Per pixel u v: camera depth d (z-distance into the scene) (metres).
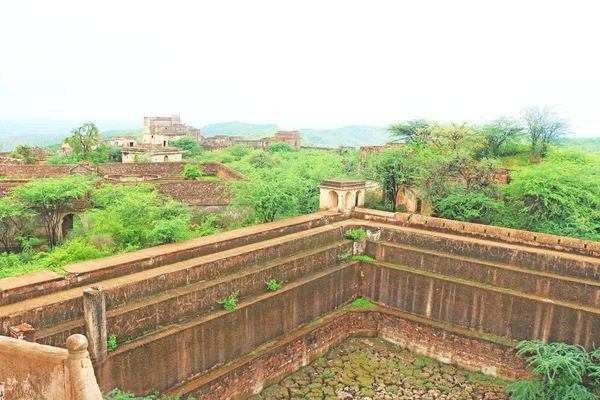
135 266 11.66
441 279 15.62
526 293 14.52
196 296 11.94
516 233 15.73
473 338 14.62
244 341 12.89
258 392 13.04
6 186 23.34
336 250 16.89
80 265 11.17
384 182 22.86
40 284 9.98
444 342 15.17
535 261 14.77
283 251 15.04
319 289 15.52
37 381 5.26
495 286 15.02
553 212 17.92
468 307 15.12
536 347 13.23
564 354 13.04
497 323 14.62
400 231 17.34
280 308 13.98
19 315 9.06
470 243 15.89
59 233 22.38
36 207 21.23
